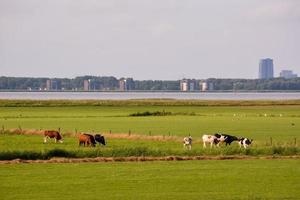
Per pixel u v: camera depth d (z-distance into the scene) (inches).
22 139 2807.6
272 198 1523.1
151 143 2605.8
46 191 1583.4
